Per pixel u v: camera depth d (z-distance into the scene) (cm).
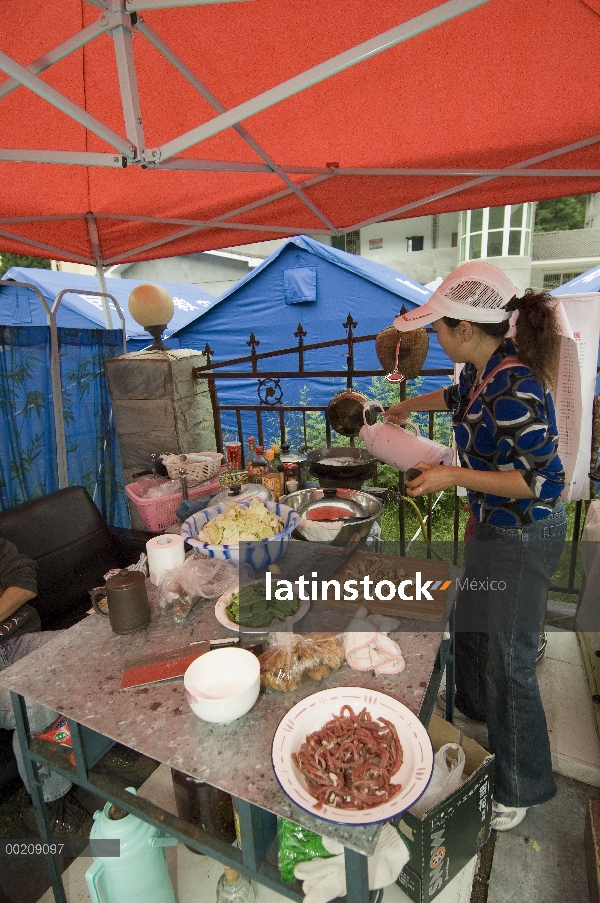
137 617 156
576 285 624
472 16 168
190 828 125
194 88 224
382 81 208
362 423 252
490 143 254
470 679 234
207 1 138
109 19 146
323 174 273
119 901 142
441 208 312
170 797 167
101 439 392
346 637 146
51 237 351
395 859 125
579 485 277
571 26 173
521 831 198
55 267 1488
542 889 178
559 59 192
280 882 114
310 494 232
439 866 156
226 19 180
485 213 1508
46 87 133
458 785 161
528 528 173
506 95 216
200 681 128
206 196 309
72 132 253
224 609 159
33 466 348
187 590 166
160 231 360
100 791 134
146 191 304
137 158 164
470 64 196
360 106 227
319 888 110
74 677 139
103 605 171
